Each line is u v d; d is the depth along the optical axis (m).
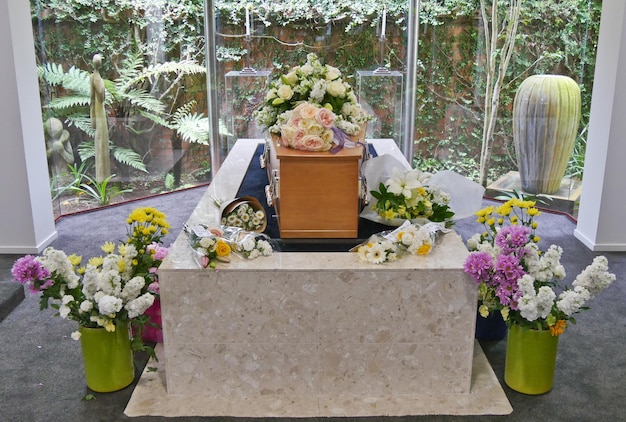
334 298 2.50
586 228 4.56
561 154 5.17
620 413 2.55
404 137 5.64
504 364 2.91
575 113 5.06
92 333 2.59
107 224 5.02
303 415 2.50
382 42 5.43
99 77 5.22
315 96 3.38
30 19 4.37
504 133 5.39
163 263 2.52
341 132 2.91
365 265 2.49
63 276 2.58
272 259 2.56
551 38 5.05
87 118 5.25
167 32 5.38
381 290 2.49
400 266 2.48
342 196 2.73
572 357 2.99
